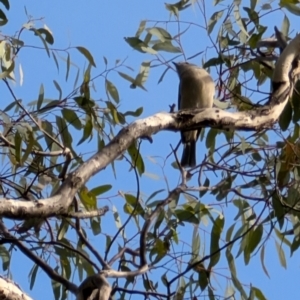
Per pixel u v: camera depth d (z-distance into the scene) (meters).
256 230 8.58
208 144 9.08
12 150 8.54
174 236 8.36
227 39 9.26
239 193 8.14
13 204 5.52
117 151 6.50
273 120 7.80
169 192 7.50
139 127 6.77
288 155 8.38
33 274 8.26
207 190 7.95
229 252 8.56
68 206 5.80
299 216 8.59
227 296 8.38
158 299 7.10
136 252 6.79
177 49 9.01
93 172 6.13
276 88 8.03
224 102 8.65
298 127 8.97
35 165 8.22
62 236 7.95
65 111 8.48
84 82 8.52
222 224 8.41
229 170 8.08
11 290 5.84
